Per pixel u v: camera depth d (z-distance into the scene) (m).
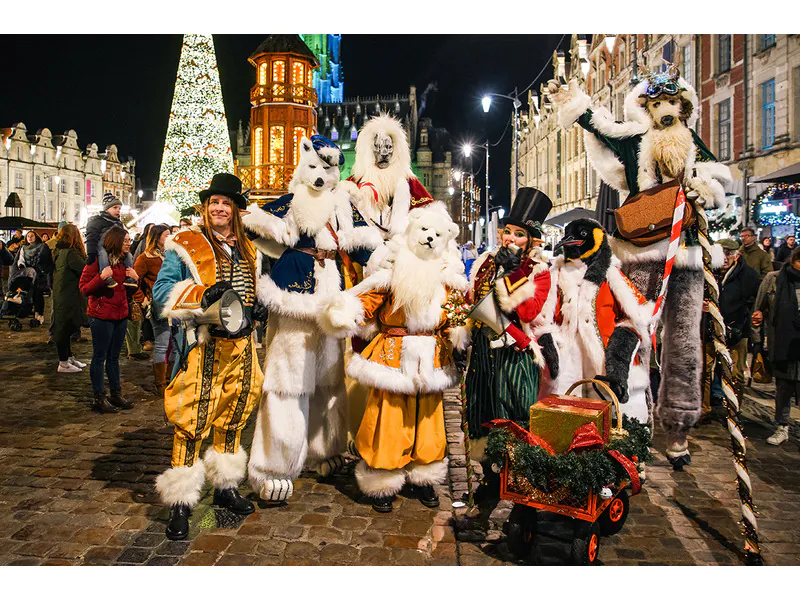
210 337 3.67
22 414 6.11
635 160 5.17
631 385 4.07
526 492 3.26
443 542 3.55
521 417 3.91
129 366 8.62
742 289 6.79
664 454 5.16
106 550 3.39
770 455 5.16
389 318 4.07
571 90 5.29
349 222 4.39
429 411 4.09
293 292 4.00
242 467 3.96
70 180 67.06
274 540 3.55
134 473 4.55
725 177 4.93
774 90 16.66
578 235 4.16
